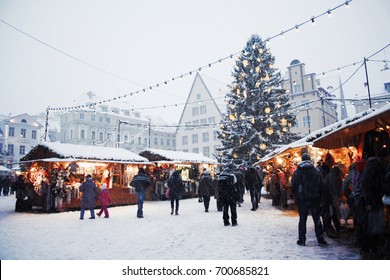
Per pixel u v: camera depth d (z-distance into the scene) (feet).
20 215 41.55
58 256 18.39
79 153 50.16
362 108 134.21
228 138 89.15
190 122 196.65
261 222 30.04
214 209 45.50
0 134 167.94
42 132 201.98
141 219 35.17
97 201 50.44
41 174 48.19
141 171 38.09
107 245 21.25
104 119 208.64
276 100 89.40
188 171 74.08
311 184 19.48
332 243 19.76
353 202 17.85
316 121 135.13
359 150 26.91
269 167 70.74
